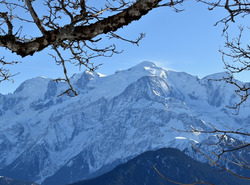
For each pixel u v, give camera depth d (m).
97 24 5.23
